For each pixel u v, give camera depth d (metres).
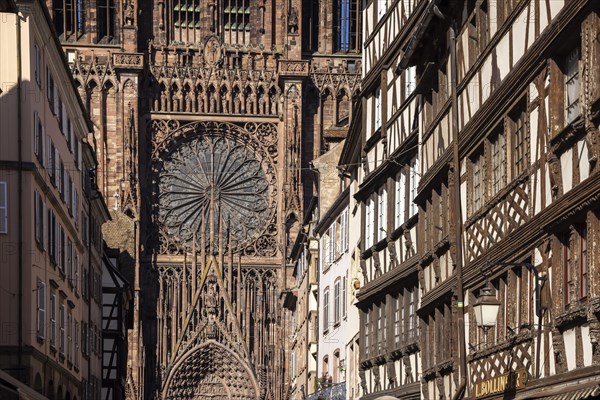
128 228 141.62
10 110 56.28
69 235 71.56
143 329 146.88
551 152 31.56
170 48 151.62
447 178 46.16
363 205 65.81
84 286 81.19
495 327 38.66
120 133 146.12
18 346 54.66
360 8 154.25
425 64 51.16
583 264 29.91
